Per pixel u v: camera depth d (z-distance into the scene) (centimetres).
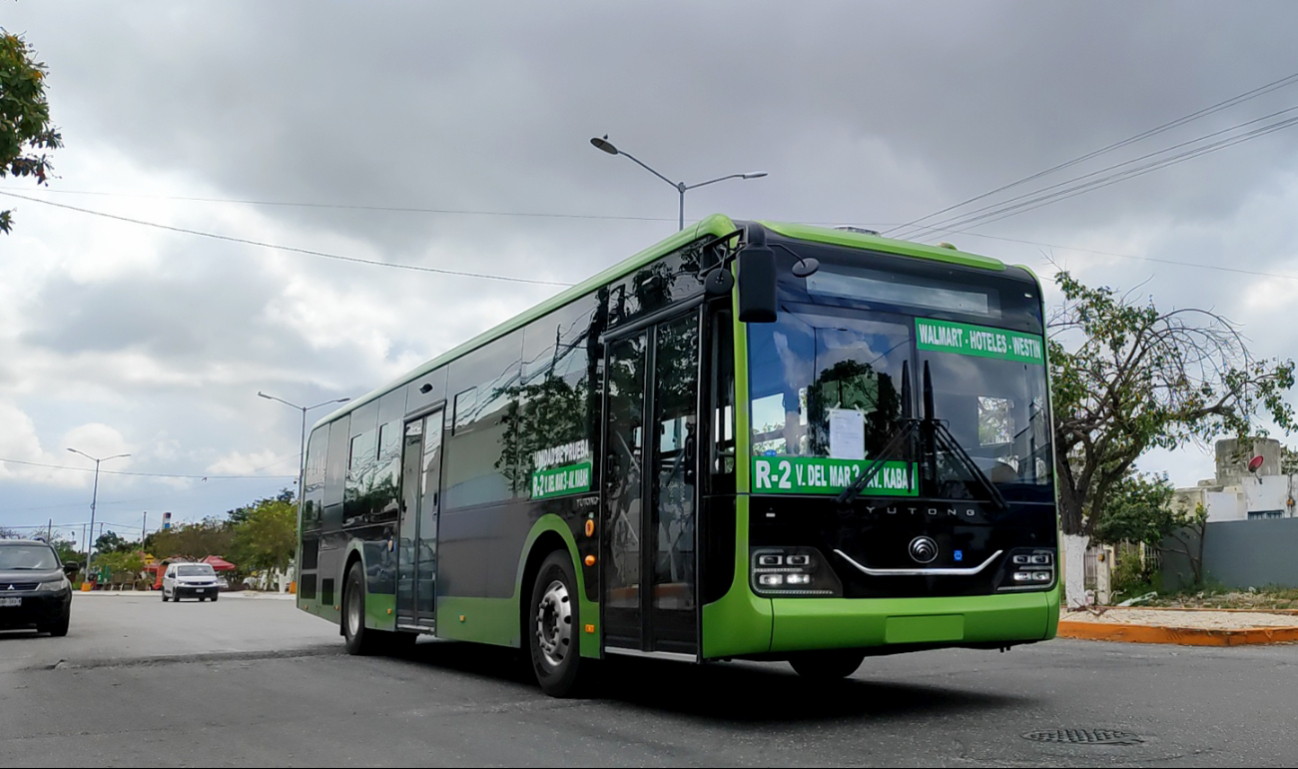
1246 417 1994
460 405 1170
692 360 754
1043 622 765
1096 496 2136
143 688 997
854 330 751
